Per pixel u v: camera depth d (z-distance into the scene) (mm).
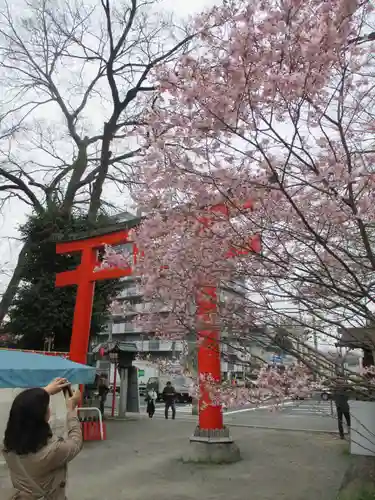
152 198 4113
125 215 17500
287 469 7973
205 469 7926
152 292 4457
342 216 3799
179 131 3848
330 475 7520
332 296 4328
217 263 4141
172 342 5852
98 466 8469
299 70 3383
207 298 4340
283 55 3311
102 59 17344
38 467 2842
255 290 4266
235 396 4242
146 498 6414
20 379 7301
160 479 7449
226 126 3535
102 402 16562
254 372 4289
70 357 11070
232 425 15406
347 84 3596
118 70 17125
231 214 4078
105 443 11102
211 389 4672
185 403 29047
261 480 7254
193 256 4145
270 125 3414
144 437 12250
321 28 3195
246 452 9688
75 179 18000
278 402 4172
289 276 4340
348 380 3994
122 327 35812
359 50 3602
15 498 2850
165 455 9438
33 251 16328
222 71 3529
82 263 11492
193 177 3904
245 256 4141
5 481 6738
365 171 3426
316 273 4078
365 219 3959
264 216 4105
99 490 6852
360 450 6797
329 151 3783
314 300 4352
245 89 3414
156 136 3926
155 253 4309
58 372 7824
